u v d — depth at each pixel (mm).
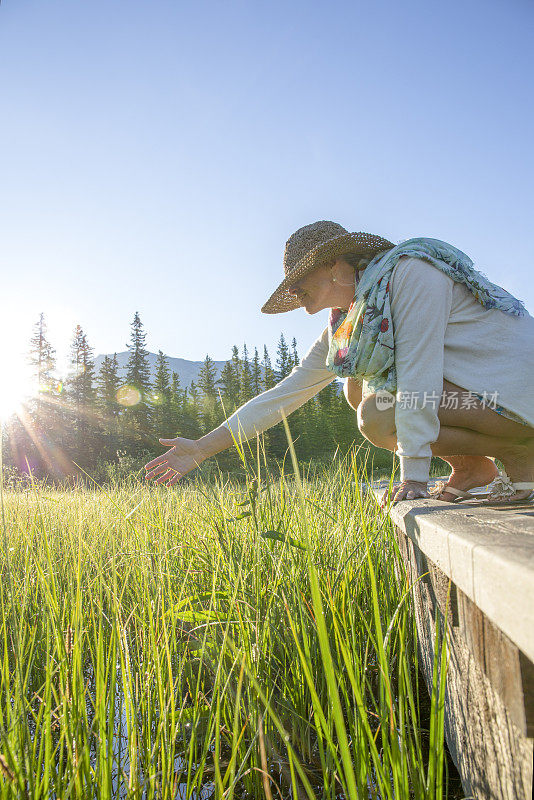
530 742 769
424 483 2127
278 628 2076
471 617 1031
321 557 2334
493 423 2201
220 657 1545
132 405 58625
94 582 2506
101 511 4352
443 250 2246
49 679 1373
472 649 1039
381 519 2330
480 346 2184
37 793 1171
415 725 1224
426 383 2123
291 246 2848
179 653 2133
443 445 2318
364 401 2543
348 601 1991
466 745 1179
